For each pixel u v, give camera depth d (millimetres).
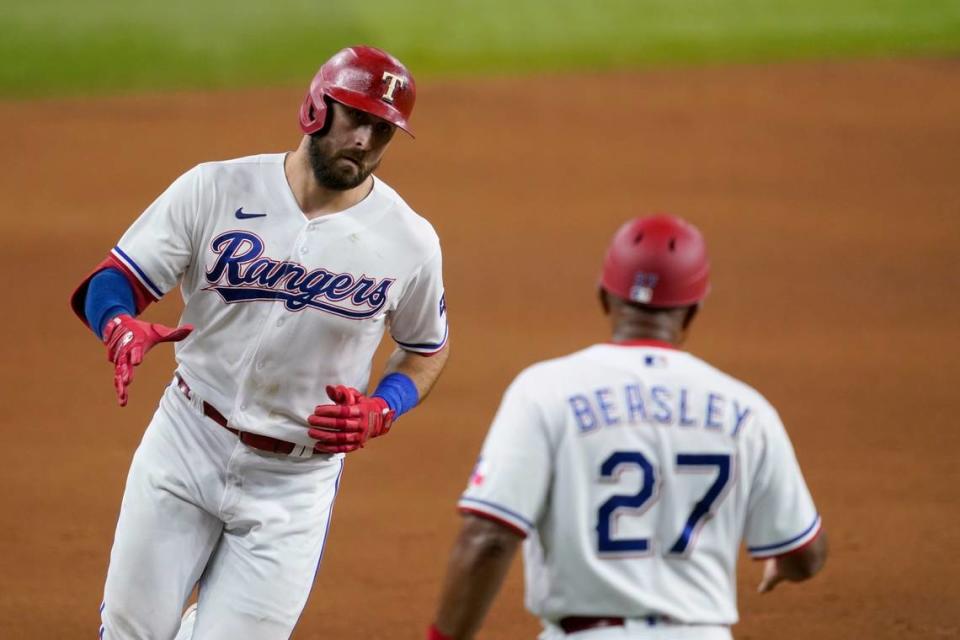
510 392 13453
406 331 18000
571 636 13242
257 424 16875
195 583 17422
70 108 69188
